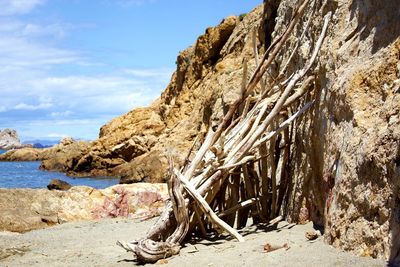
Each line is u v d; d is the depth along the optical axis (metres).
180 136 40.06
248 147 9.70
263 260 7.19
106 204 15.55
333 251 6.94
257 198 10.12
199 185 9.52
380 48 7.52
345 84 7.80
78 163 50.84
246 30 38.97
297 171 9.83
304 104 9.95
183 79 48.25
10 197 14.76
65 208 15.02
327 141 8.20
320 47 9.67
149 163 37.62
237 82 26.47
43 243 10.88
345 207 7.09
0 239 11.48
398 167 6.04
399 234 5.84
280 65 12.72
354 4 8.69
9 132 125.88
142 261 8.34
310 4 11.35
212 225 10.15
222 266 7.32
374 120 7.00
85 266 8.50
